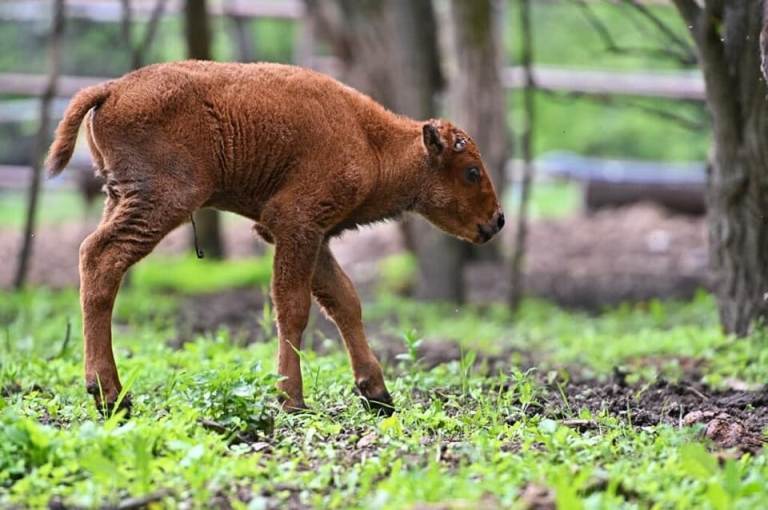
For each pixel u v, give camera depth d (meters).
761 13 13.00
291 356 10.41
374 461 8.38
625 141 39.53
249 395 9.44
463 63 22.67
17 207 34.81
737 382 12.64
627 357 15.09
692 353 14.59
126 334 16.08
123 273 9.89
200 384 9.80
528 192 20.70
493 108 22.77
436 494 7.55
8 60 31.33
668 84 28.42
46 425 9.35
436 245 22.16
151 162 9.89
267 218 10.40
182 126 9.98
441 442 9.18
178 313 19.08
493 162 22.91
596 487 7.87
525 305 21.83
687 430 9.33
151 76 10.05
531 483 7.86
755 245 14.16
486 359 13.83
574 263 26.25
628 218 30.02
